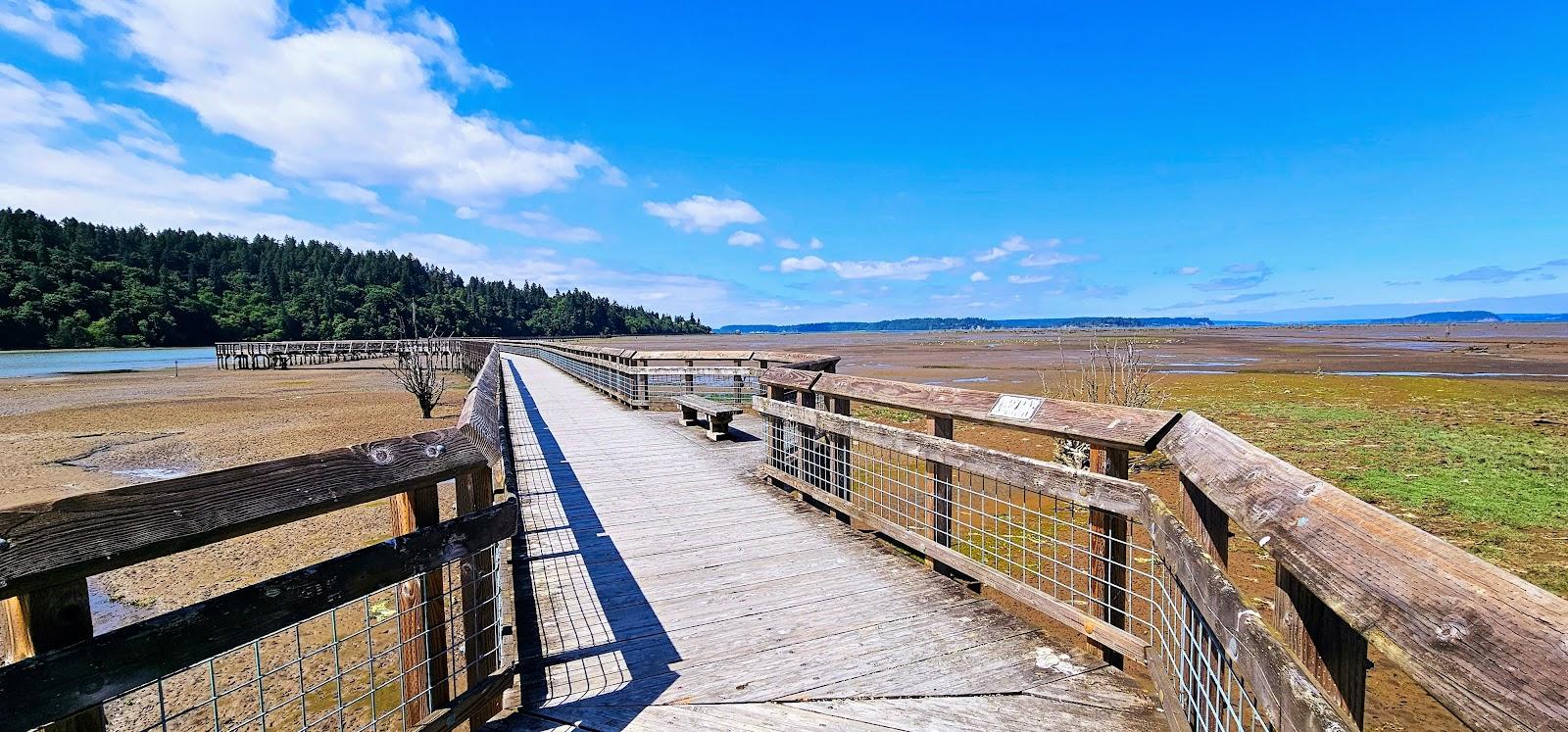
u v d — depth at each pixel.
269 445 12.42
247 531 1.59
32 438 13.43
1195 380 21.64
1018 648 3.02
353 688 3.97
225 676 4.19
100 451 12.05
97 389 25.16
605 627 3.33
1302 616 1.44
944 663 2.89
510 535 2.53
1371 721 3.47
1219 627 1.72
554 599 3.69
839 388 4.83
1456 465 8.82
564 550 4.51
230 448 12.18
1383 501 7.31
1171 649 2.31
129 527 1.38
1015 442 10.72
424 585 2.23
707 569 4.11
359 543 6.70
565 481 6.45
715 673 2.85
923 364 36.81
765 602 3.61
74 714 1.33
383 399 20.95
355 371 34.97
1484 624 0.89
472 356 29.95
